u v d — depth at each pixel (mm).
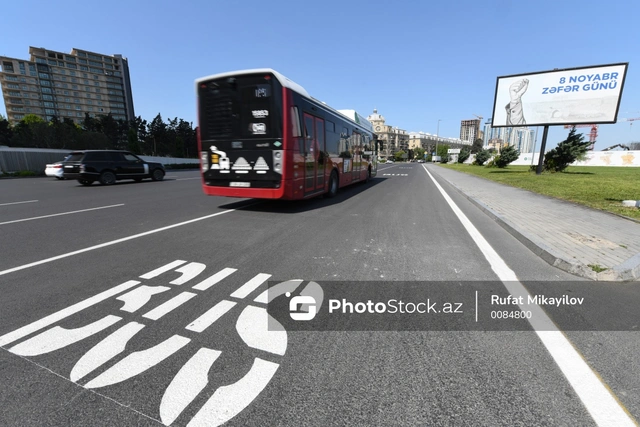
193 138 71000
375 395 1868
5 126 54469
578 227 5688
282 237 5395
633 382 1967
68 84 113688
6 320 2666
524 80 20516
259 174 7473
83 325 2594
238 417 1715
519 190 12070
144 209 8133
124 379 1992
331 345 2350
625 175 20031
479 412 1745
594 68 18500
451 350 2295
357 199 10305
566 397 1850
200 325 2604
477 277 3625
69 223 6430
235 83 7344
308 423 1678
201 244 4949
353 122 12930
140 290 3260
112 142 62844
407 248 4754
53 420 1692
